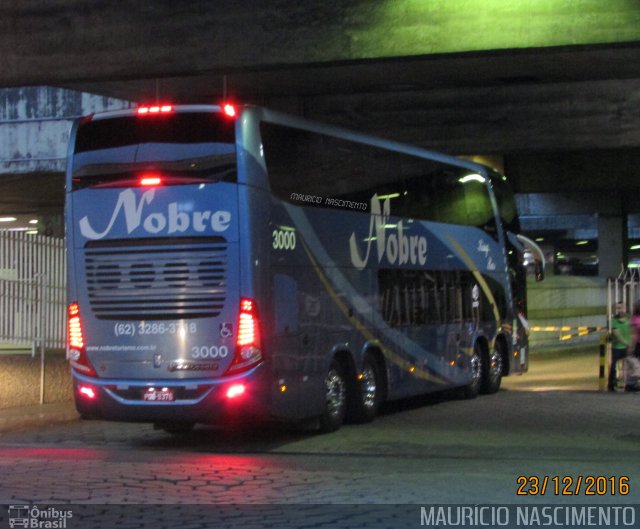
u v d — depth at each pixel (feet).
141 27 69.15
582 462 49.55
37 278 72.74
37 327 72.54
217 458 51.75
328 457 52.01
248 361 53.72
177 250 54.70
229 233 54.03
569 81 95.20
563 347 151.23
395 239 70.69
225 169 54.44
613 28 61.72
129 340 55.42
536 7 62.75
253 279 53.93
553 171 165.58
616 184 165.17
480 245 85.76
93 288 56.18
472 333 82.64
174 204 54.80
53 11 70.33
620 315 86.63
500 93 103.35
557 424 65.31
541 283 154.71
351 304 64.08
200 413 54.13
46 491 41.45
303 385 58.03
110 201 55.88
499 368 88.79
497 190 91.50
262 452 54.44
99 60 69.77
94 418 56.65
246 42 67.62
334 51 66.18
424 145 104.78
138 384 55.06
